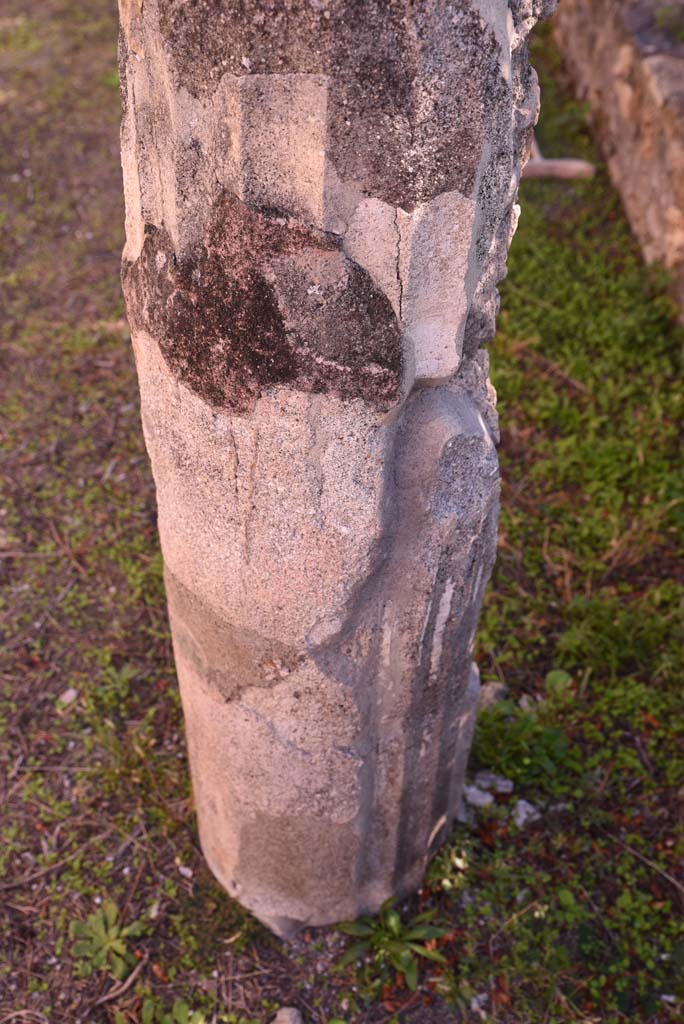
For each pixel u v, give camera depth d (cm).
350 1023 247
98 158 603
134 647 339
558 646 334
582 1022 245
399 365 167
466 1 142
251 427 174
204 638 211
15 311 488
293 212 155
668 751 308
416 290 163
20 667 333
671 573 362
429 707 224
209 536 193
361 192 153
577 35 650
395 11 139
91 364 459
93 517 388
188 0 144
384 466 178
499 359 443
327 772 220
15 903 270
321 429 172
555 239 527
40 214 555
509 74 152
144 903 270
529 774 298
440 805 259
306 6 138
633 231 532
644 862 280
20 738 311
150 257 174
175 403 181
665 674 321
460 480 190
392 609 202
